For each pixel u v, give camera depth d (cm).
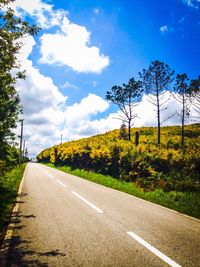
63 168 4531
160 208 1057
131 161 2178
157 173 1888
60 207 1047
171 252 544
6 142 1404
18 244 594
